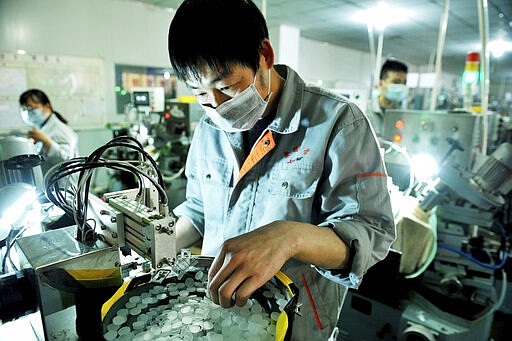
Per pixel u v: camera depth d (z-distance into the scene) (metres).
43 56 3.76
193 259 0.71
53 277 0.58
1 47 3.47
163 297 0.66
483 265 1.70
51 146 2.35
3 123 3.58
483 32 2.03
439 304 1.63
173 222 0.61
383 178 0.71
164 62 4.86
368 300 1.72
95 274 0.63
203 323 0.60
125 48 4.42
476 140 2.00
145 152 0.71
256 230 0.56
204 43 0.56
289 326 0.55
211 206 0.92
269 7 4.48
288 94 0.77
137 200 0.74
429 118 1.99
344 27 5.66
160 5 4.57
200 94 0.69
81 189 0.66
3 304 0.60
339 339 1.83
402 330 1.61
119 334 0.55
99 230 0.70
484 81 2.10
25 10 3.57
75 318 0.61
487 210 1.72
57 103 3.95
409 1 4.04
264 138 0.80
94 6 4.06
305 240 0.56
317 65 7.36
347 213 0.69
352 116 0.72
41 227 0.84
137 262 0.75
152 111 3.09
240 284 0.49
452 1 3.98
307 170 0.74
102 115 4.35
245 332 0.58
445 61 9.49
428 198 1.67
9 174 0.90
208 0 0.57
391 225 0.70
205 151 0.95
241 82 0.64
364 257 0.62
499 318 2.24
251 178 0.82
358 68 8.68
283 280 0.63
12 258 0.75
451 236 1.79
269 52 0.69
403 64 3.07
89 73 4.15
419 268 1.59
